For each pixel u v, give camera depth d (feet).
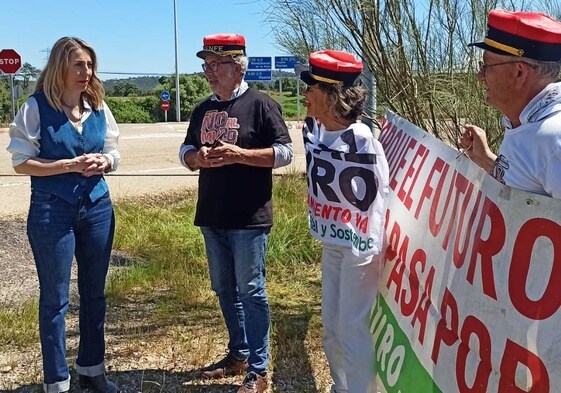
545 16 7.78
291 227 24.57
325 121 10.72
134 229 26.05
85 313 12.30
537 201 6.35
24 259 22.89
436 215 9.12
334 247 10.87
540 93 7.39
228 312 13.16
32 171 11.32
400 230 10.80
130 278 19.77
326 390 12.82
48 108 11.42
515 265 6.62
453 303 8.02
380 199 10.44
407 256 10.18
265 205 12.16
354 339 10.67
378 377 10.64
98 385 12.40
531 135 7.11
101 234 12.10
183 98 142.92
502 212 6.98
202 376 13.24
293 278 21.04
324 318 11.27
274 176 38.88
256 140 12.00
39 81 11.66
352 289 10.65
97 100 12.03
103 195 12.09
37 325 15.88
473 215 7.73
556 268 6.02
